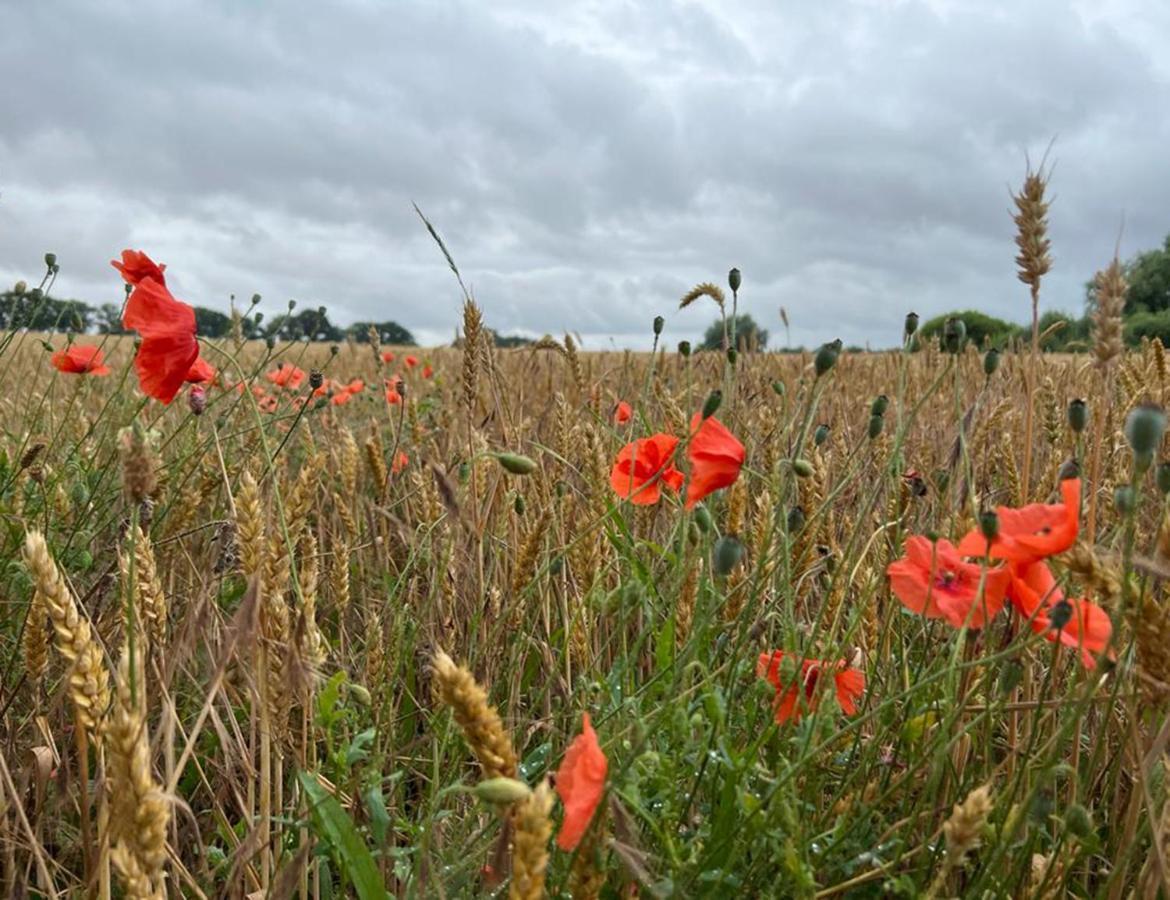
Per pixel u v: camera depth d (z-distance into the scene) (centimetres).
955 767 62
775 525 70
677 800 56
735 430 105
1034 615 51
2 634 86
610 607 71
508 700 81
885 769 64
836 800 59
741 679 72
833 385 173
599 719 62
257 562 56
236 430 111
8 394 173
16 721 78
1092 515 66
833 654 65
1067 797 61
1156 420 43
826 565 80
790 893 54
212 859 66
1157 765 54
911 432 134
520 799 38
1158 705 50
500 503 98
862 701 69
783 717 62
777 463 70
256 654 57
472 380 99
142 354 69
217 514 106
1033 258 72
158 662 58
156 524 90
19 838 64
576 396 160
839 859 58
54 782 69
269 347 137
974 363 190
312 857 61
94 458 109
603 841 42
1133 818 55
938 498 93
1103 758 70
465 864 52
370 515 99
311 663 57
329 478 127
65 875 69
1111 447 97
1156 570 45
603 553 90
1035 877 56
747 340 183
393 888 62
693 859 48
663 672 59
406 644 81
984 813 44
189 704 84
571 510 103
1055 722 68
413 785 84
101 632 74
